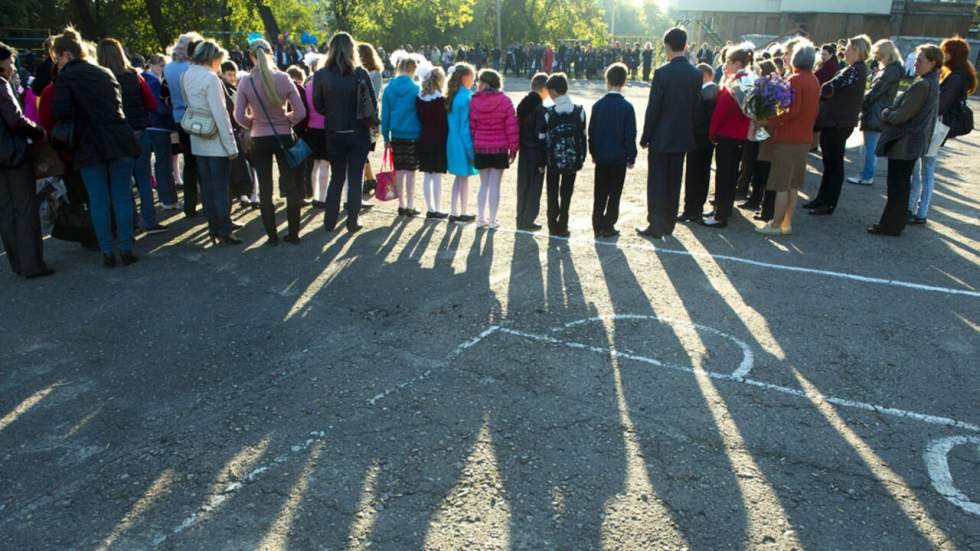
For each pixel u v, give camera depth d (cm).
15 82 820
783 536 293
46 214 745
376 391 416
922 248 677
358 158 718
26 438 377
